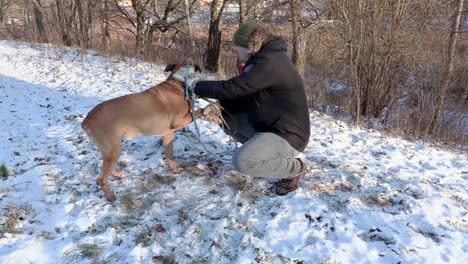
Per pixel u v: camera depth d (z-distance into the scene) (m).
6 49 11.64
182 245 3.10
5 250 2.96
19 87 7.58
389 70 7.81
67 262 2.88
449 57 7.80
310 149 4.85
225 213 3.48
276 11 13.72
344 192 3.82
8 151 4.60
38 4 14.64
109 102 3.58
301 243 3.11
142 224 3.31
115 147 3.57
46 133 5.22
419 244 3.12
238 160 3.39
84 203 3.60
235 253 3.02
